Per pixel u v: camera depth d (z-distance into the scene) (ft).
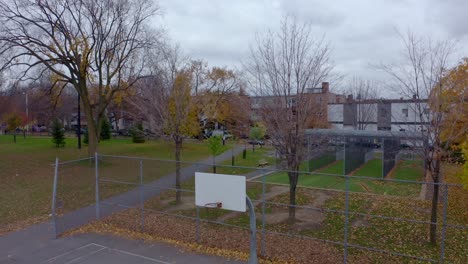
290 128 35.99
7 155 96.48
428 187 57.47
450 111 31.63
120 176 60.95
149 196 50.65
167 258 29.58
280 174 71.10
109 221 39.04
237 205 26.35
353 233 34.65
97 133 84.28
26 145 130.82
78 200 47.50
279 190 55.06
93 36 77.87
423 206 44.93
